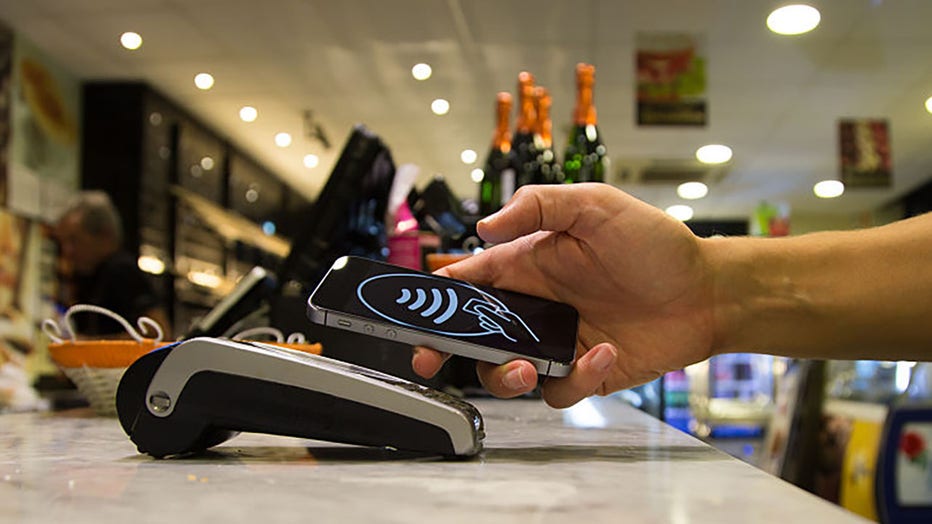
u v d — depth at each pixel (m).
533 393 1.40
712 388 4.34
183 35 3.48
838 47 3.38
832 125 4.52
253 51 3.57
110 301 2.89
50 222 4.18
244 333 1.02
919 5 2.92
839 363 2.33
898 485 1.53
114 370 0.98
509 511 0.38
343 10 3.05
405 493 0.43
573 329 0.70
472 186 5.84
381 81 3.83
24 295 4.00
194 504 0.39
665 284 0.73
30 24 3.53
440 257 1.38
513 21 3.11
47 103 4.07
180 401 0.57
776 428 2.28
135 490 0.43
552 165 2.16
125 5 3.20
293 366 0.57
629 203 0.71
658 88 3.52
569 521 0.36
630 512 0.38
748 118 4.38
